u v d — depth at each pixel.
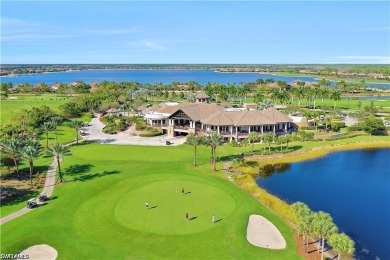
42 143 114.12
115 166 87.56
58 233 52.78
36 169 86.25
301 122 140.12
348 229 58.06
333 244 42.84
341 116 166.00
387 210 65.56
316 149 107.19
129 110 182.25
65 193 69.56
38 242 50.44
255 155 99.62
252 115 120.06
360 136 125.25
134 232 52.53
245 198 67.00
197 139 89.00
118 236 51.66
